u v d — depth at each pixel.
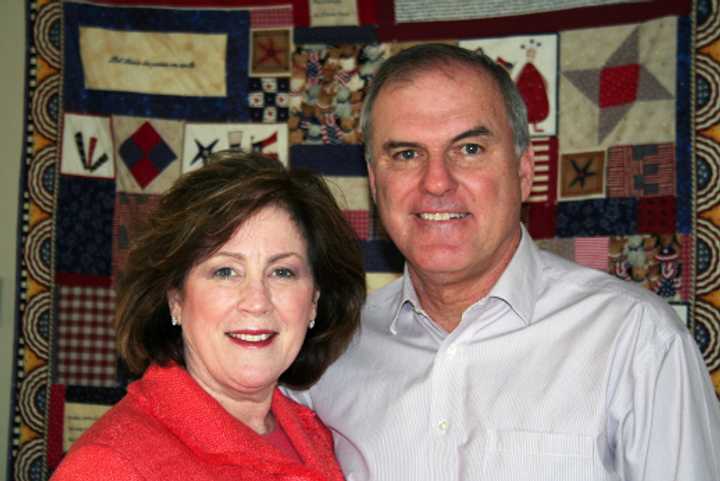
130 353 1.49
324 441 1.67
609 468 1.52
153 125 2.78
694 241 2.49
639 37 2.56
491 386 1.59
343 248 1.57
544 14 2.64
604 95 2.59
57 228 2.78
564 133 2.62
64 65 2.78
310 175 1.53
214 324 1.42
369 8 2.74
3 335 2.89
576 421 1.52
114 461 1.26
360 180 2.74
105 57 2.79
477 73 1.60
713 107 2.48
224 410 1.43
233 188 1.41
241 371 1.43
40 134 2.78
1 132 2.91
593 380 1.54
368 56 2.74
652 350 1.51
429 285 1.66
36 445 2.77
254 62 2.79
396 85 1.60
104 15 2.79
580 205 2.59
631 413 1.51
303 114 2.77
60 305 2.77
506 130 1.61
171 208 1.45
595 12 2.60
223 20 2.79
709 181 2.49
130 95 2.79
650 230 2.53
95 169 2.78
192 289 1.44
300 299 1.47
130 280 1.48
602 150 2.58
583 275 1.67
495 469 1.53
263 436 1.56
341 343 1.69
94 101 2.78
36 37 2.79
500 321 1.64
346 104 2.75
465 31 2.69
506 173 1.61
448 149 1.58
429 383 1.63
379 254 2.72
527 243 1.71
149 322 1.49
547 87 2.63
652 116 2.54
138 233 1.50
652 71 2.54
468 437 1.57
